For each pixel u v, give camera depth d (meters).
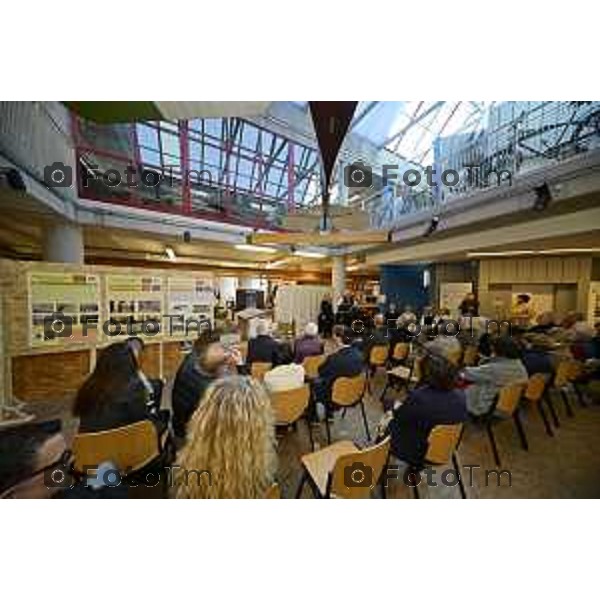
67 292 4.35
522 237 5.61
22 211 4.80
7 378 3.88
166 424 2.27
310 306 9.95
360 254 10.76
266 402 1.25
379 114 9.67
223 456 1.10
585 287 8.01
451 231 6.59
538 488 2.43
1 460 1.15
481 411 2.89
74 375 4.41
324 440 3.22
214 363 2.47
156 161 7.66
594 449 3.05
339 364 3.25
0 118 3.34
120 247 8.79
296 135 10.41
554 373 3.60
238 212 9.01
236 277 13.34
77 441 1.70
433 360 2.22
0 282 3.80
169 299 5.37
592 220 4.55
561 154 4.71
